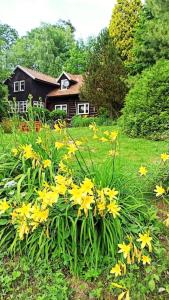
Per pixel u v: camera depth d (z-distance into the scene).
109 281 2.55
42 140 3.54
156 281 2.53
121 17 22.88
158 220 3.13
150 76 10.14
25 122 3.95
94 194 2.62
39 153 3.38
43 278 2.60
